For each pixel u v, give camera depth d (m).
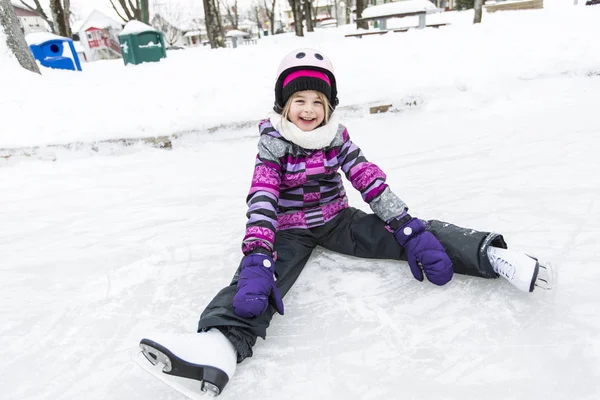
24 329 1.52
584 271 1.51
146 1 14.41
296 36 14.47
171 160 3.38
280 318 1.46
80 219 2.46
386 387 1.14
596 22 5.01
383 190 1.55
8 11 4.86
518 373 1.14
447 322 1.35
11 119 3.80
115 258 1.99
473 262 1.44
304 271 1.72
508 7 12.49
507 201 2.12
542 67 3.91
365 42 5.78
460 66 4.12
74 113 3.90
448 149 2.96
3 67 4.63
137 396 1.20
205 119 3.70
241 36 15.54
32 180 3.16
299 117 1.55
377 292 1.54
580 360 1.15
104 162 3.43
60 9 11.93
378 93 3.88
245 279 1.29
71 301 1.68
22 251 2.12
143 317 1.55
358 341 1.32
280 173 1.55
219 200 2.59
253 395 1.16
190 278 1.78
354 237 1.67
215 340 1.16
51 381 1.28
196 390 1.18
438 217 2.04
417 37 5.53
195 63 5.78
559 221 1.87
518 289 1.45
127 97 4.20
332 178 1.67
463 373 1.16
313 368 1.23
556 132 2.95
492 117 3.45
